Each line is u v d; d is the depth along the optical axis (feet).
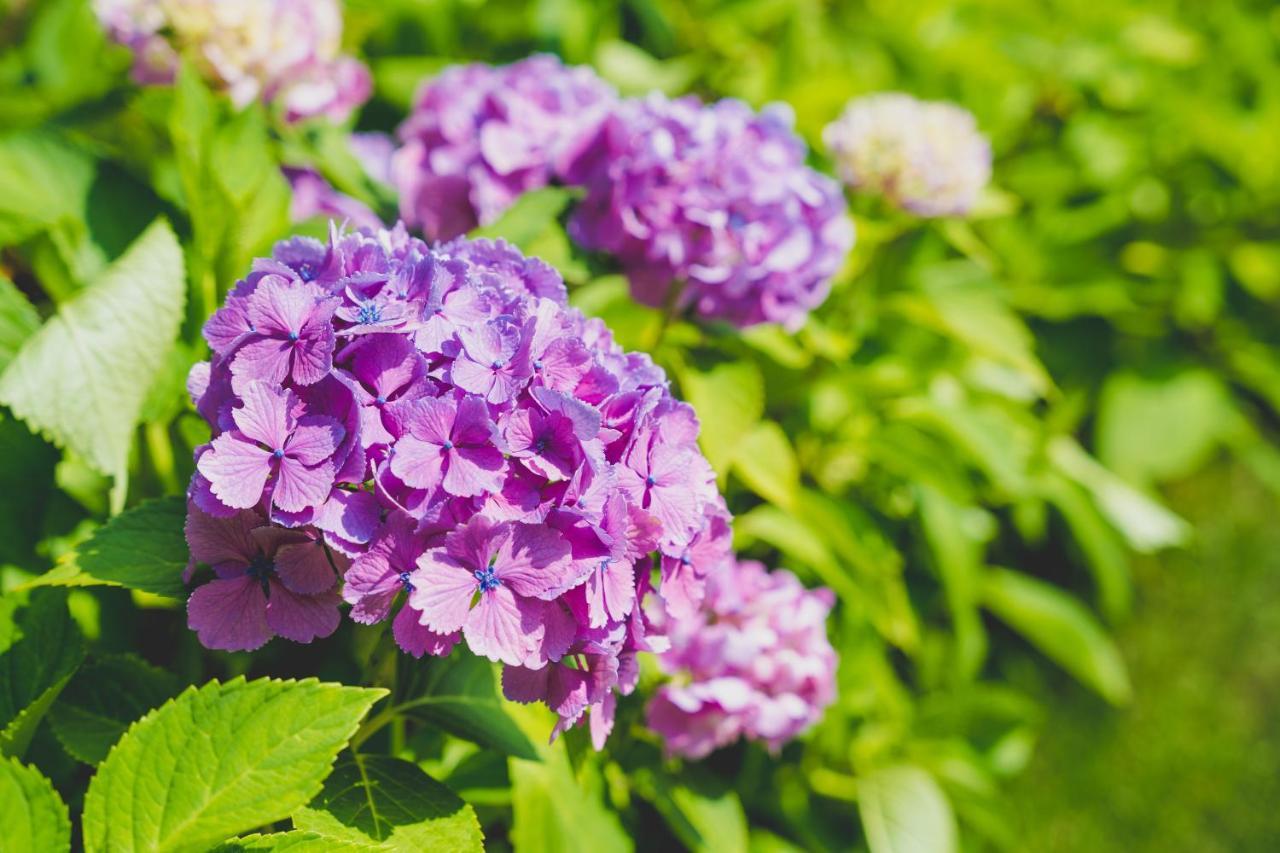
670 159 3.04
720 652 2.95
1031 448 4.51
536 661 2.36
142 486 2.87
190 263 2.90
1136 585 6.09
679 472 2.44
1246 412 6.49
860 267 3.76
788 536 3.30
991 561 5.59
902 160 3.64
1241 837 5.25
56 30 3.61
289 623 2.39
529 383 2.37
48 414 2.66
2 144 2.97
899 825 3.41
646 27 4.30
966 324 3.68
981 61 4.75
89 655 2.71
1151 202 5.86
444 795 2.52
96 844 2.36
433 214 3.29
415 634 2.37
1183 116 5.59
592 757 2.94
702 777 3.15
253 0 3.19
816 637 3.03
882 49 4.79
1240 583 6.18
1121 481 5.47
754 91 4.13
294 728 2.37
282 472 2.32
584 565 2.35
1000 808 3.88
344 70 3.43
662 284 3.11
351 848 2.37
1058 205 5.57
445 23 4.20
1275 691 5.82
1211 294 5.62
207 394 2.39
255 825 2.35
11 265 3.11
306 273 2.47
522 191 3.21
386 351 2.35
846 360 3.57
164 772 2.37
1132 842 5.13
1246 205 5.84
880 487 4.02
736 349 3.28
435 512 2.32
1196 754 5.48
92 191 3.03
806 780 3.60
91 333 2.69
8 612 2.55
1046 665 5.64
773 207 3.09
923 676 4.25
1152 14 6.00
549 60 3.38
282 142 3.29
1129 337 5.96
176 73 3.20
